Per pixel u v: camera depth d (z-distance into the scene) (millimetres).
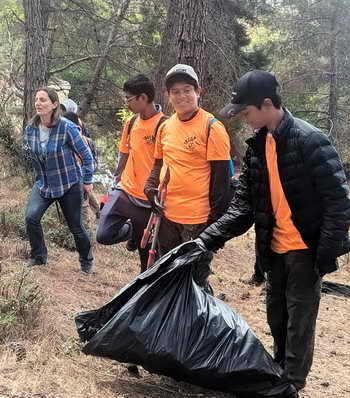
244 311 6637
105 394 3648
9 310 4391
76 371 3896
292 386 3652
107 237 5184
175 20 11570
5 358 3695
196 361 3527
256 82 3512
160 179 4637
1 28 17906
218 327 3596
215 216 4363
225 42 14070
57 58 17312
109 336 3596
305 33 25000
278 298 3900
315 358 5484
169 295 3648
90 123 17328
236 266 9508
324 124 23766
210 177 4395
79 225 6316
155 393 3883
